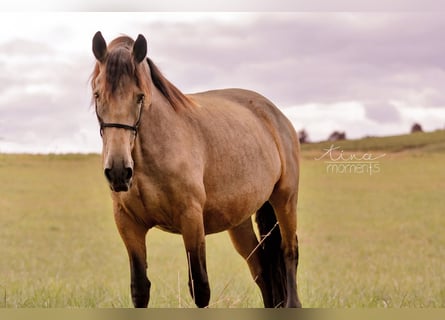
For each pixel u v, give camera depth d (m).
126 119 5.65
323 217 27.22
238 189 6.95
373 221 26.22
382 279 13.34
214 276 13.41
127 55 5.78
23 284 10.39
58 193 31.16
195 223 6.25
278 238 8.19
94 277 14.36
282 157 8.00
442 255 18.84
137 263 6.40
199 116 6.74
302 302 8.55
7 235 22.16
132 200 6.22
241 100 8.01
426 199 31.16
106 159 5.59
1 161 35.69
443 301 8.09
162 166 6.15
